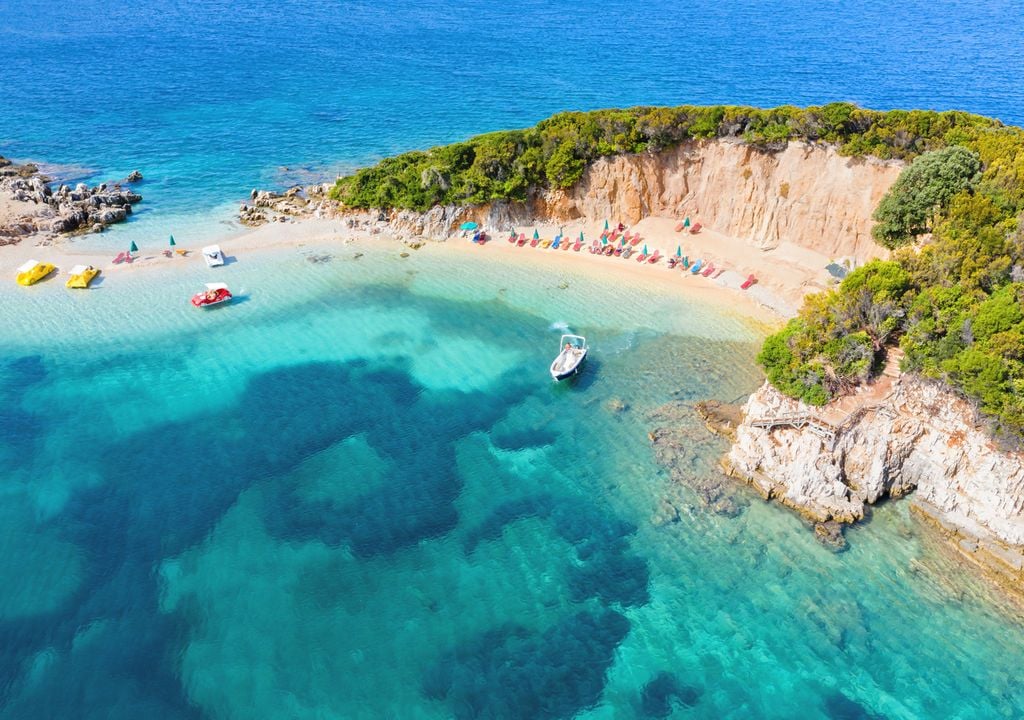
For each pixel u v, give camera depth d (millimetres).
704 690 31281
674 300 63438
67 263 70250
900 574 36594
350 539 39000
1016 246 44875
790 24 193625
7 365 54219
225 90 134000
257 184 91938
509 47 171875
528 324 60750
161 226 79250
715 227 71562
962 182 53750
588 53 163375
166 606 34969
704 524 39875
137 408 49594
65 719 29875
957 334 39719
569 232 75375
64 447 45625
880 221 59219
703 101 120312
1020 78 129625
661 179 72812
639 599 35594
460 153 78375
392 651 32875
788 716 30266
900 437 40188
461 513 40844
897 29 182375
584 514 40781
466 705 30484
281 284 67500
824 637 33531
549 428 47969
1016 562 36156
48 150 101438
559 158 72562
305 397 51062
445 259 72312
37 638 33219
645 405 49844
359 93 133500
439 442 46656
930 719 30047
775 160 66812
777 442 41844
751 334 57969
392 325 60719
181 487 42500
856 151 61844
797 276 63750
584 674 31922
